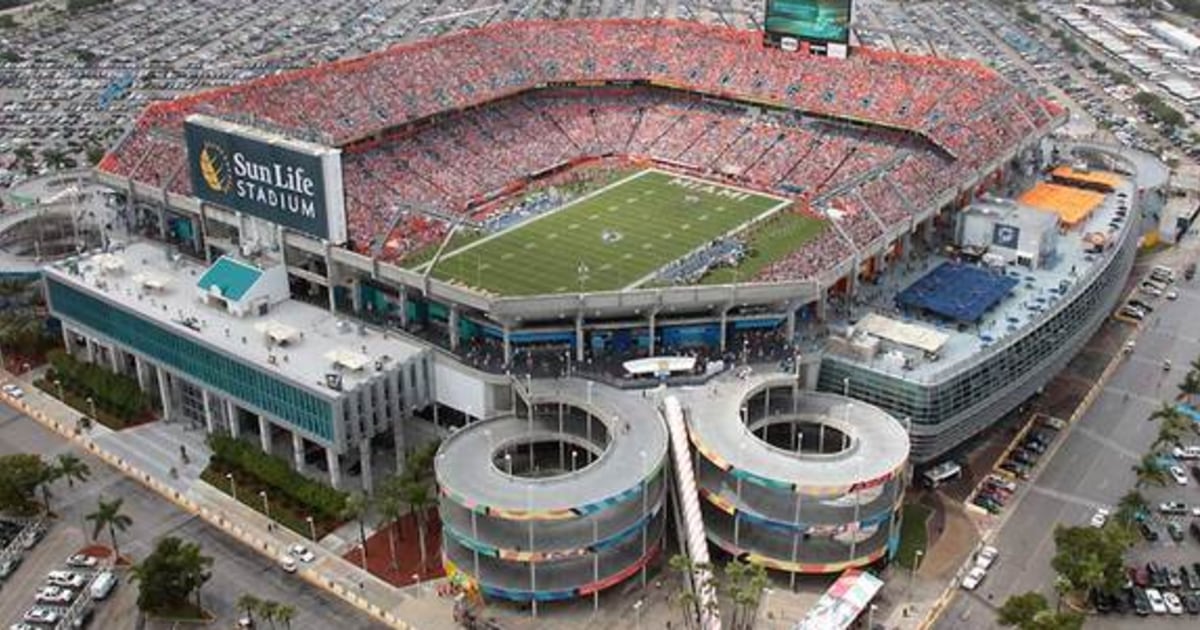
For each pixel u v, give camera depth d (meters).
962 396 184.00
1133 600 154.12
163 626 150.25
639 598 157.12
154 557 150.62
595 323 196.75
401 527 171.75
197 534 170.38
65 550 166.12
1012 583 157.88
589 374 189.25
